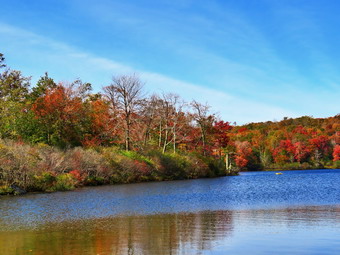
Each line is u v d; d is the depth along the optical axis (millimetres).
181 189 34562
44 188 31578
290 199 24703
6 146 30766
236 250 10781
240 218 16578
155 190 33281
